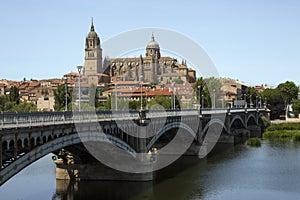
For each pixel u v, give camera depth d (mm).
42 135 37406
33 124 36375
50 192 54812
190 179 65188
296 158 87250
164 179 64812
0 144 31125
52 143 39281
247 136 136125
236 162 82625
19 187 57938
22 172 69625
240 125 145875
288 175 68500
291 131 138250
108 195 53562
